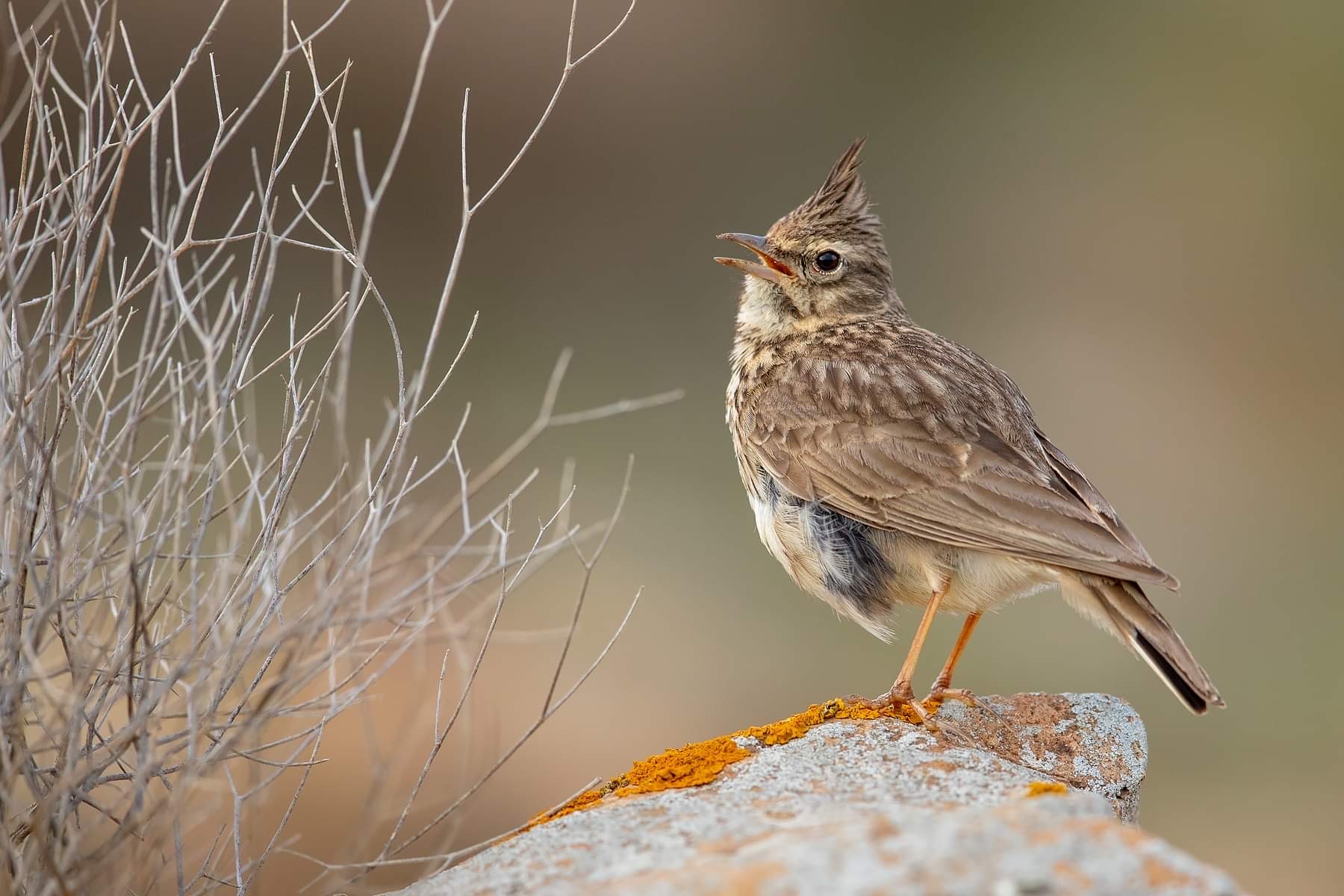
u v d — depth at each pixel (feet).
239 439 23.18
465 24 83.92
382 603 24.30
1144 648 25.68
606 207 84.23
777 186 87.56
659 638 56.08
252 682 22.30
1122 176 87.81
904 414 29.25
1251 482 72.38
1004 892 15.12
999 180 88.43
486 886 18.85
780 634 57.21
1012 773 22.63
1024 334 81.66
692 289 81.35
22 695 20.92
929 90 90.58
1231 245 84.84
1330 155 87.20
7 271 22.00
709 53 88.74
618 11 87.56
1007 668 56.39
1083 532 26.53
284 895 35.29
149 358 21.99
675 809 20.62
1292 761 53.93
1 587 21.48
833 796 20.89
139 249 63.87
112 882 20.07
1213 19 91.09
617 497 63.72
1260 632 62.39
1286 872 48.49
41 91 23.53
